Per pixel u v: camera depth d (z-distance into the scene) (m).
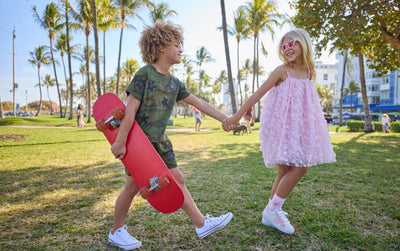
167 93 1.87
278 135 2.05
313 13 6.78
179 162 5.25
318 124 2.08
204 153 6.47
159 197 1.70
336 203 2.71
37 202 2.90
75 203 2.86
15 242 1.98
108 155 6.18
